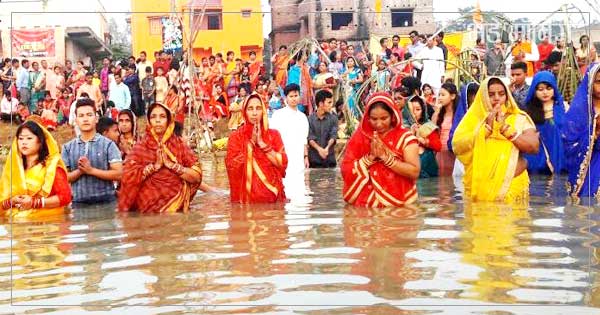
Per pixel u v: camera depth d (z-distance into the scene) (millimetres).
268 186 8195
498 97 7863
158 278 4531
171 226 6523
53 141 7844
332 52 18281
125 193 7727
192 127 15766
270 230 6105
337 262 4812
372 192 7543
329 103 12867
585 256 4883
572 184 8102
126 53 29000
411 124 10938
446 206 7352
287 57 18406
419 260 4824
